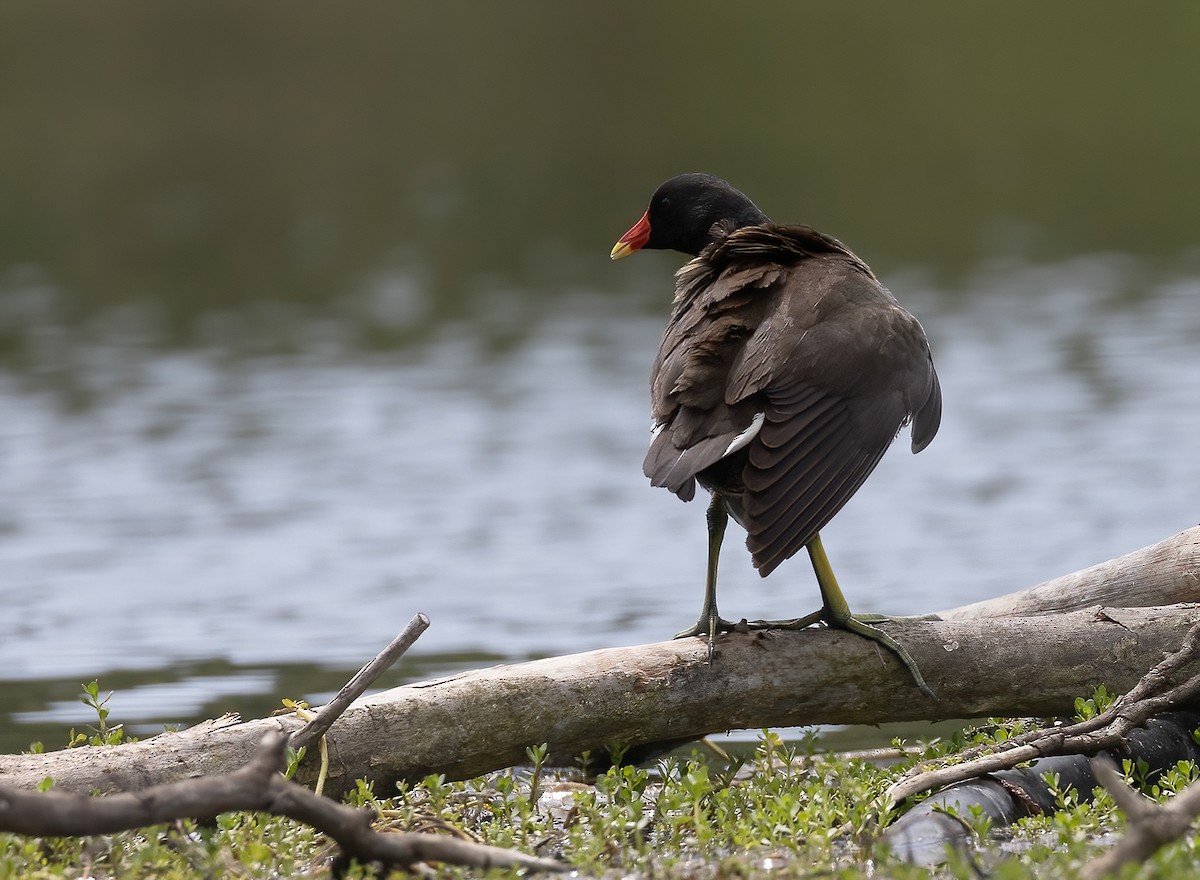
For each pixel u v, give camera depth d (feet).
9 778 22.45
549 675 25.18
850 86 114.93
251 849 21.66
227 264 83.66
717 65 122.01
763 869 21.54
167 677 35.47
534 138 107.55
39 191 97.66
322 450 54.44
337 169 102.53
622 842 22.95
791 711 25.85
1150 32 121.49
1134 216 86.53
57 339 70.08
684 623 38.60
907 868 20.65
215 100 116.67
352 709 24.44
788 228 27.27
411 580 42.37
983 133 104.06
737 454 25.08
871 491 49.29
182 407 59.82
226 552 44.73
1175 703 25.11
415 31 131.34
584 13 133.08
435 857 20.42
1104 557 42.39
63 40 128.57
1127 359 62.03
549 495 49.83
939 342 65.57
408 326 71.56
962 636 26.32
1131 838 19.21
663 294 76.38
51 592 41.70
